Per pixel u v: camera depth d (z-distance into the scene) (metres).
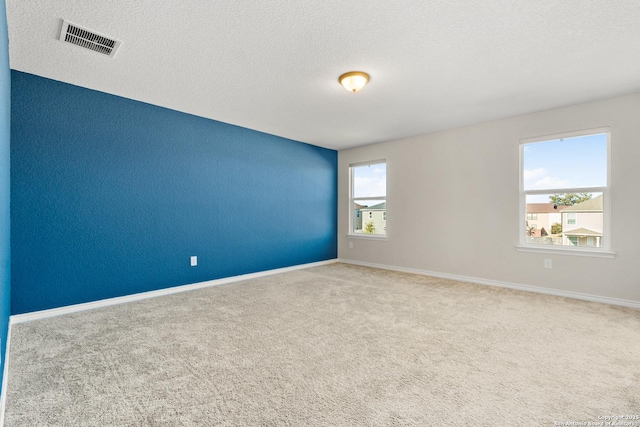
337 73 2.70
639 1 1.77
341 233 5.89
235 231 4.28
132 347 2.15
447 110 3.64
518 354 2.04
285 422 1.39
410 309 2.97
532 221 3.77
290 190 5.06
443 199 4.48
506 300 3.28
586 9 1.85
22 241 2.65
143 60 2.46
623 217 3.14
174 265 3.64
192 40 2.19
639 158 3.06
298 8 1.85
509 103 3.41
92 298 3.03
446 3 1.80
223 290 3.71
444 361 1.95
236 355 2.04
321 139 5.08
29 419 1.41
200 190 3.89
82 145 2.97
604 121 3.25
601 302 3.22
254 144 4.52
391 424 1.38
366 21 1.98
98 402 1.54
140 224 3.36
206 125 3.95
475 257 4.16
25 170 2.66
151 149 3.45
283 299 3.32
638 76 2.74
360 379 1.75
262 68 2.61
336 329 2.47
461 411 1.47
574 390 1.63
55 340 2.26
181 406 1.51
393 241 5.08
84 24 1.99
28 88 2.68
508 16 1.92
